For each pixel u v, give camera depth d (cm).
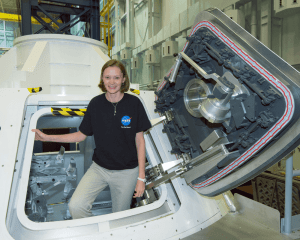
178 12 547
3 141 139
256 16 367
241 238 138
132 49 770
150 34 650
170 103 165
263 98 103
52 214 212
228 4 402
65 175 203
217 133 127
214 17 130
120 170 144
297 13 321
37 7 388
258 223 155
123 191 146
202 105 128
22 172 140
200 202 162
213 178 138
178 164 152
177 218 148
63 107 176
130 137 140
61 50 236
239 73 112
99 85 142
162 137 184
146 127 142
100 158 144
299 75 99
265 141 108
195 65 129
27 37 236
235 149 127
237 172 131
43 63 227
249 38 116
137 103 141
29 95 164
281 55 351
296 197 206
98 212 217
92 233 132
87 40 245
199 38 133
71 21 406
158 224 141
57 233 129
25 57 241
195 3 470
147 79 701
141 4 705
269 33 344
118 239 130
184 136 151
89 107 143
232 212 172
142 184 139
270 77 103
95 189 147
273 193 219
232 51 118
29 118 166
